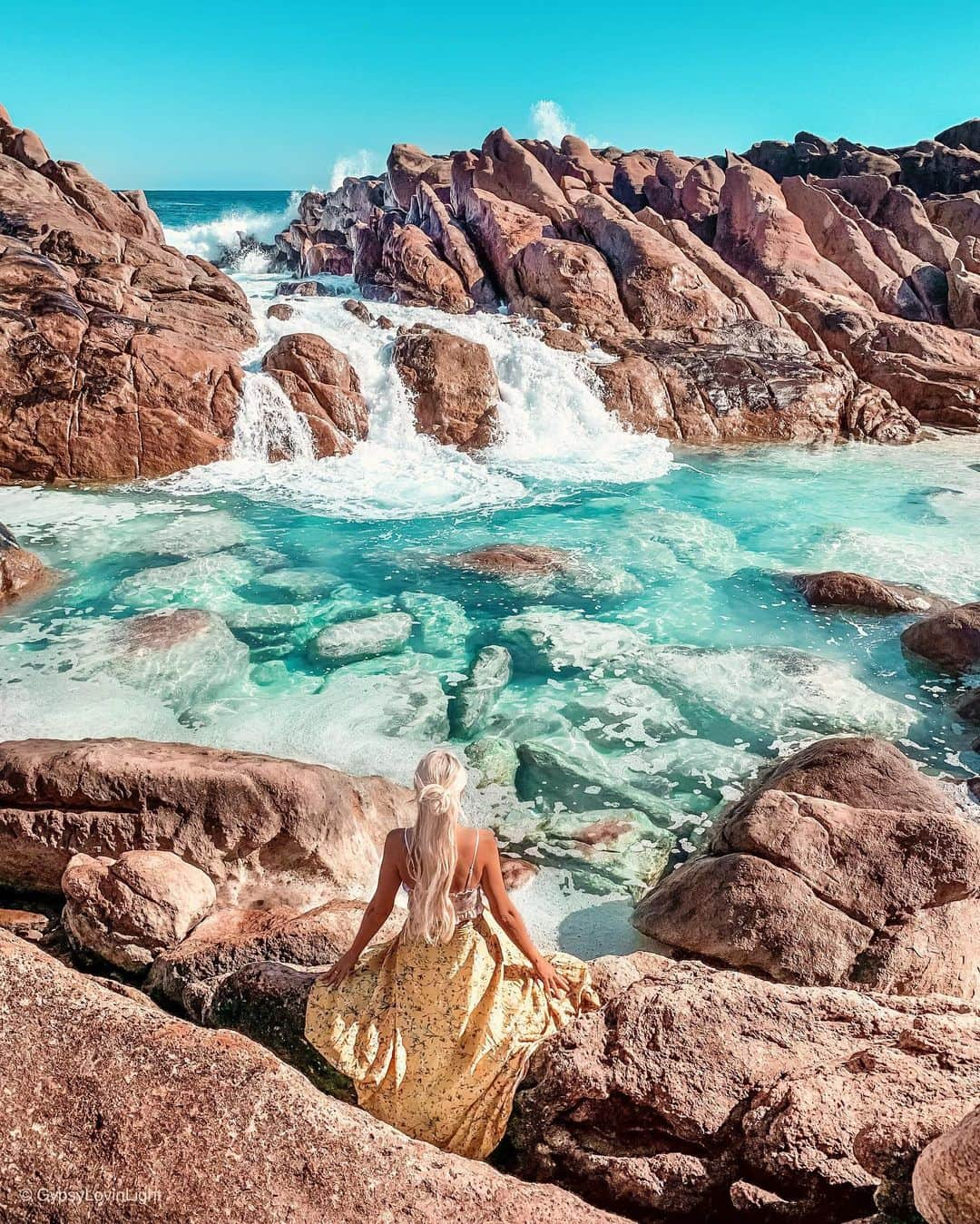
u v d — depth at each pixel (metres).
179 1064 3.20
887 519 14.59
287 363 17.58
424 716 8.55
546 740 8.27
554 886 6.39
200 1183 2.88
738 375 20.58
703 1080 3.59
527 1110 3.69
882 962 5.01
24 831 5.84
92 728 8.09
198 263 21.64
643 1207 3.43
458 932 3.75
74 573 11.74
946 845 5.27
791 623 10.73
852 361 24.08
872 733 8.38
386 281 25.70
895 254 27.97
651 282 23.33
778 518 14.63
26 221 19.69
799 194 28.27
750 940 5.14
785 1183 3.20
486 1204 2.93
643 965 4.57
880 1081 3.41
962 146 41.41
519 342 20.45
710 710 8.77
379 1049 3.69
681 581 12.05
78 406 15.87
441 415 18.48
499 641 10.24
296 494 15.62
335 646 9.81
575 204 26.47
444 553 12.91
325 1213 2.83
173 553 12.52
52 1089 3.12
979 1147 2.50
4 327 15.68
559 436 19.20
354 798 6.52
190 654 9.45
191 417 16.50
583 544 13.37
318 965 4.83
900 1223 2.91
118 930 5.20
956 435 21.44
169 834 5.80
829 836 5.38
